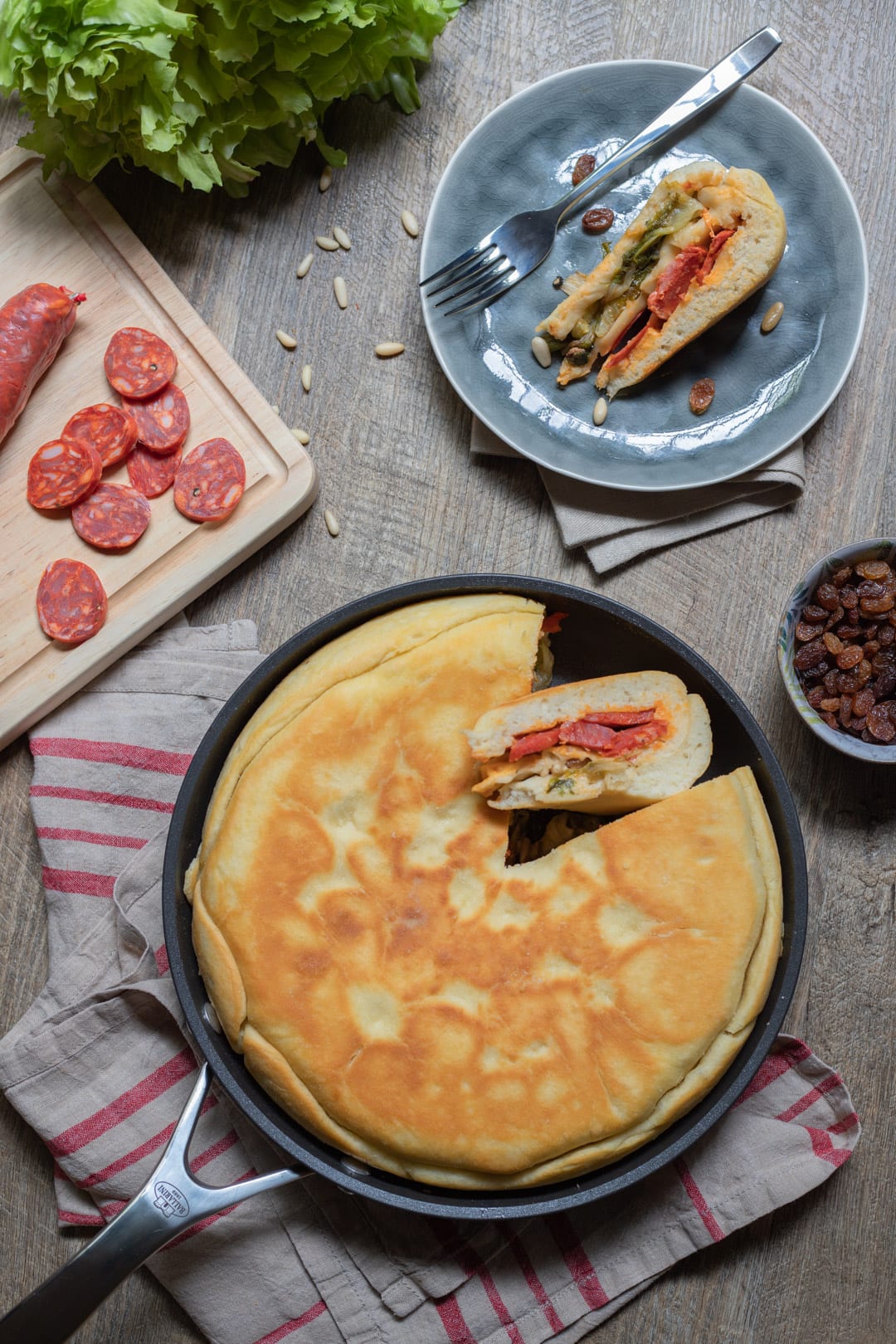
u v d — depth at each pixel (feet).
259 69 2.85
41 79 2.79
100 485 2.92
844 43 2.99
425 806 2.67
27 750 2.94
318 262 3.00
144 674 2.93
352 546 2.97
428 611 2.72
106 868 2.88
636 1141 2.62
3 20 2.75
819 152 2.88
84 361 2.96
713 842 2.64
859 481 2.95
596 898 2.64
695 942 2.63
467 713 2.68
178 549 2.92
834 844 2.89
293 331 3.00
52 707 2.91
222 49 2.80
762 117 2.90
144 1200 2.55
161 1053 2.84
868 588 2.78
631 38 3.00
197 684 2.92
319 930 2.64
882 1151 2.84
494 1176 2.62
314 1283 2.79
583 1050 2.61
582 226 2.92
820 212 2.89
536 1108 2.60
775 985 2.69
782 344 2.90
